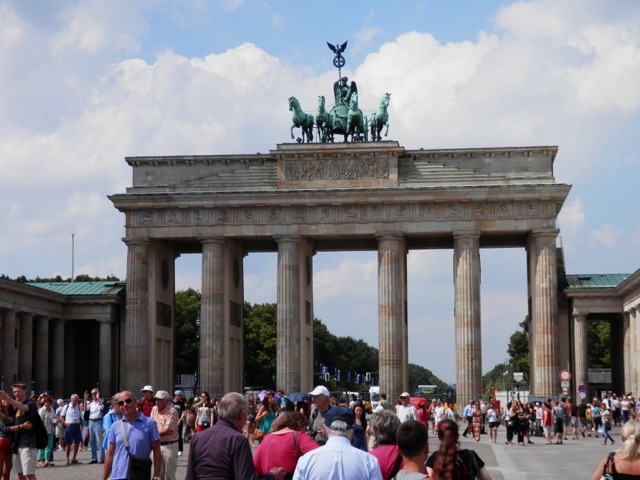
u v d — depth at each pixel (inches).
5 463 1923.0
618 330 7027.6
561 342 6702.8
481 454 3791.8
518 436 4539.9
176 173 6702.8
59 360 6973.4
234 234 6540.4
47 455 3142.2
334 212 6505.9
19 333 6446.9
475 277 6392.7
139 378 6535.4
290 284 6486.2
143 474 1517.0
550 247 6378.0
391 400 6353.3
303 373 6619.1
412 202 6461.6
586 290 6540.4
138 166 6732.3
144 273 6599.4
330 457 1039.6
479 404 5398.6
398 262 6456.7
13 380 6161.4
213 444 1167.6
